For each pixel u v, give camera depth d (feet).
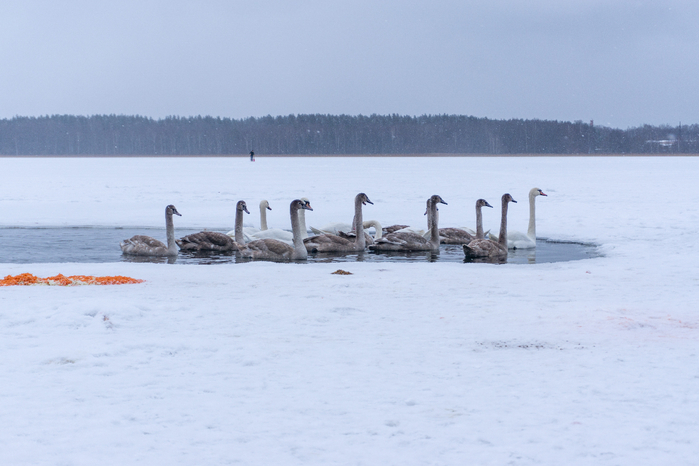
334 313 26.66
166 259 50.75
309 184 140.05
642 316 25.67
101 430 14.30
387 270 41.24
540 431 14.17
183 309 27.09
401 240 56.08
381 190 122.83
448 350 20.94
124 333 23.15
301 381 17.80
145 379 17.98
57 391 16.88
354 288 33.30
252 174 183.52
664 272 38.68
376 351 20.81
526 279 36.63
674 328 23.70
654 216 76.02
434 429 14.35
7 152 630.33
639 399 16.12
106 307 25.50
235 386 17.37
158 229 70.90
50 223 74.84
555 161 309.01
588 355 20.21
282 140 650.84
